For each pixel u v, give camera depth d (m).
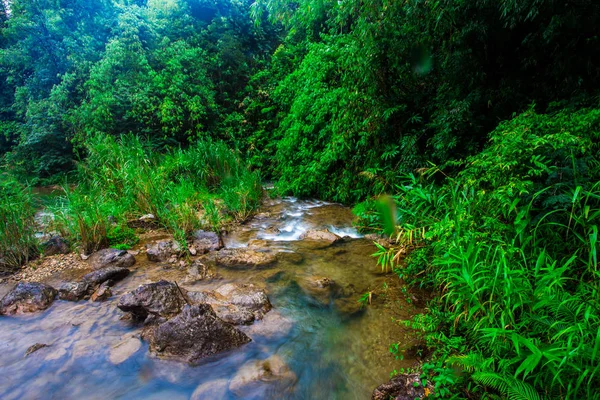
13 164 11.25
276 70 11.95
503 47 4.96
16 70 13.71
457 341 2.46
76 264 4.35
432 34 5.17
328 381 2.47
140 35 10.70
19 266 4.25
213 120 10.70
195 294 3.41
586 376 1.81
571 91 4.30
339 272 4.11
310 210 7.06
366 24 5.20
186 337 2.68
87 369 2.57
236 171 8.02
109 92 9.44
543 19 4.18
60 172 10.68
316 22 10.29
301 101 8.39
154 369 2.57
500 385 1.88
